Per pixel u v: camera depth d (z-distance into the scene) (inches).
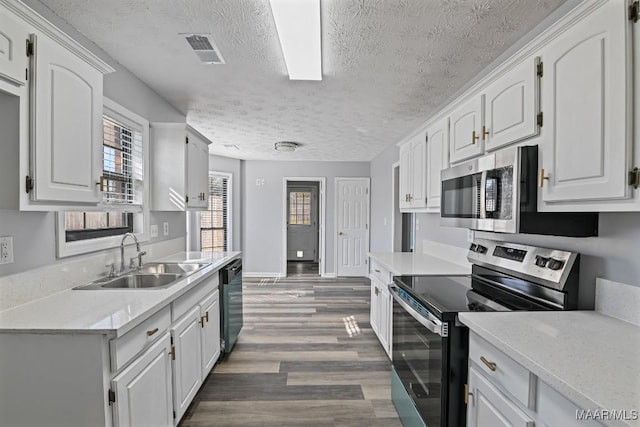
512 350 38.5
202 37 72.0
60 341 46.9
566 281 54.4
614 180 39.1
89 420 47.3
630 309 47.1
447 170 81.1
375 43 72.8
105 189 84.2
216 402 84.7
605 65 39.9
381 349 117.0
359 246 245.4
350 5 59.3
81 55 56.2
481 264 77.6
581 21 43.3
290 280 232.4
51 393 47.2
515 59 56.4
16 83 45.2
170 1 59.6
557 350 38.1
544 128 50.5
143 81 96.3
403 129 148.3
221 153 210.5
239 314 123.6
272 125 142.9
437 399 55.1
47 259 62.8
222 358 109.0
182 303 73.7
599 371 33.1
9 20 43.8
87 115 58.2
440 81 93.8
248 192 239.3
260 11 62.6
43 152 49.0
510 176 54.3
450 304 58.9
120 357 49.8
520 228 52.5
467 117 75.7
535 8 60.2
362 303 175.8
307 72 87.1
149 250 104.0
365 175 244.4
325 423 76.5
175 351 69.2
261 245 242.2
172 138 105.1
